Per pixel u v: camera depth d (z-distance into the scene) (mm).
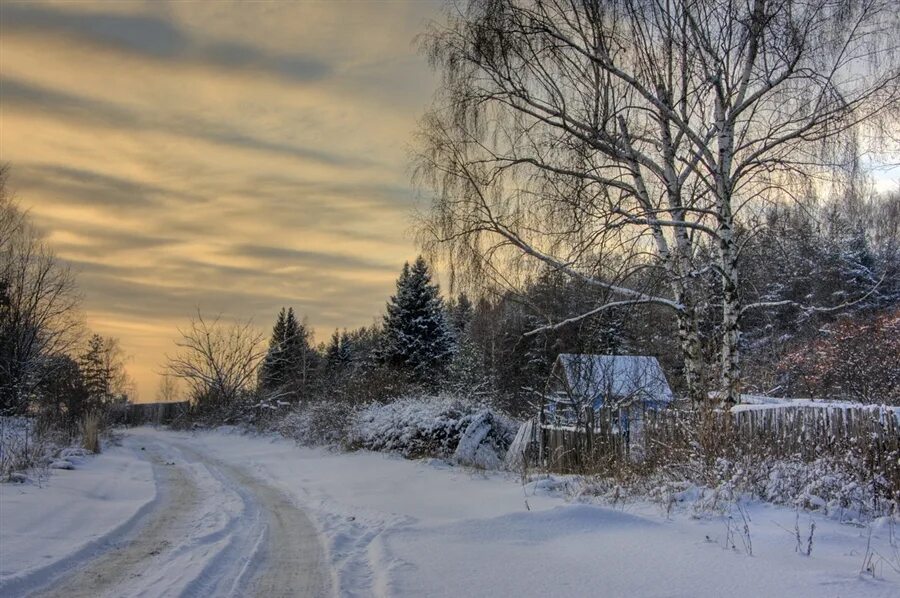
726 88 12266
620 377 15828
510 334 16234
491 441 17703
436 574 5719
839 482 7785
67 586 5602
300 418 30047
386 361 39781
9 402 29766
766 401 13234
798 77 11289
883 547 6086
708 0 11742
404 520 8797
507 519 7789
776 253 13617
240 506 10594
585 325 13781
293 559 6766
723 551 6008
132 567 6324
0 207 33094
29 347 33156
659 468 10367
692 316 12891
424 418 19703
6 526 7801
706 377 12742
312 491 12938
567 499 10016
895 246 23031
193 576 5793
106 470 15719
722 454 9242
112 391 60312
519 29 12664
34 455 14836
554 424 15414
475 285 14203
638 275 12922
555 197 12930
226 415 44250
